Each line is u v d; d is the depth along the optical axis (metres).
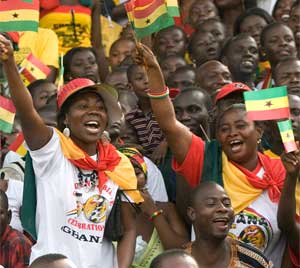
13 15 23.56
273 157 28.34
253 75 36.06
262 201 26.06
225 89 28.50
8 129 24.72
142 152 28.39
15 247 25.66
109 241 24.38
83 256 23.88
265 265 24.91
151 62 25.31
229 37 38.38
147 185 27.89
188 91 30.02
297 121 29.66
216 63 33.38
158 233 26.23
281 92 24.36
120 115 24.59
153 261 21.28
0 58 22.97
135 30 25.00
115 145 27.98
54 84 33.06
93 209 24.05
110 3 41.06
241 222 25.88
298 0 39.72
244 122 26.19
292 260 26.09
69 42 38.69
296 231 25.83
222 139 26.30
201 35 37.53
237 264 24.81
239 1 41.53
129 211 24.50
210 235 24.78
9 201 27.39
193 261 21.20
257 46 36.81
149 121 31.09
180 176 26.55
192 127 29.67
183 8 41.31
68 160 24.11
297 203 26.55
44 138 23.80
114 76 33.97
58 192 23.89
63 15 38.72
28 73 32.72
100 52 37.56
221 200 24.84
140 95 31.45
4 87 29.92
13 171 28.16
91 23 39.00
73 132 24.31
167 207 26.94
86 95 24.27
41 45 36.59
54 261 21.02
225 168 26.20
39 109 29.89
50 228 23.86
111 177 24.27
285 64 33.88
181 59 35.62
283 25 37.09
